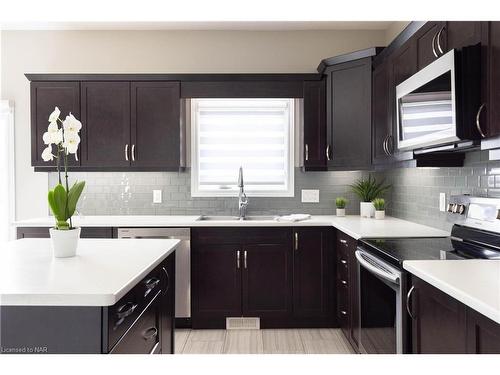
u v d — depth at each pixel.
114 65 3.69
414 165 2.30
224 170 3.68
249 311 3.05
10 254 1.68
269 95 3.33
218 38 3.68
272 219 3.54
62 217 1.64
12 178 3.65
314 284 3.07
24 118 3.66
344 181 3.64
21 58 3.67
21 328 1.16
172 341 1.99
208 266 3.05
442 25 1.85
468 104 1.59
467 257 1.69
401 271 1.62
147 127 3.30
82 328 1.15
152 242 2.03
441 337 1.33
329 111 3.24
